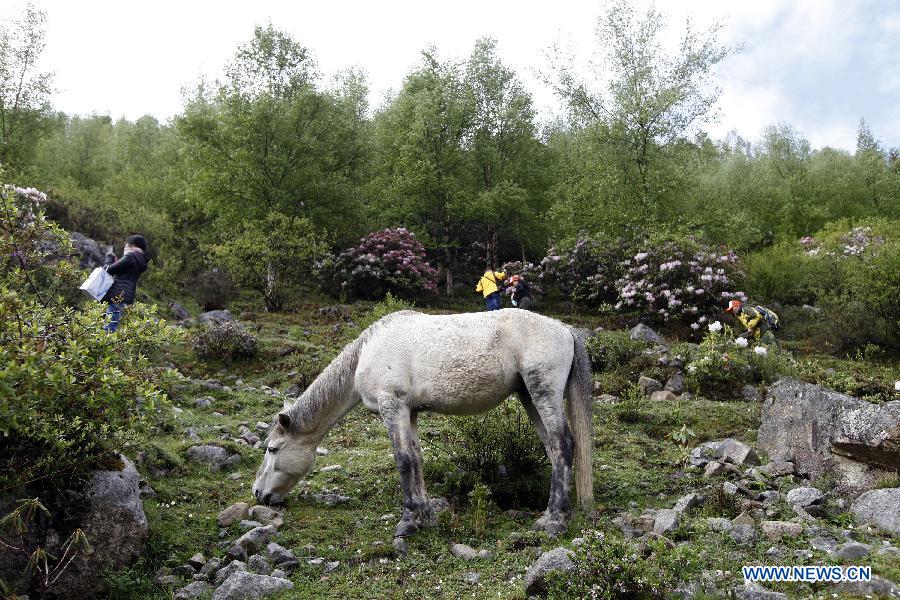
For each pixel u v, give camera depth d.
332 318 15.72
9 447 3.98
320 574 4.33
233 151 18.88
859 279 13.77
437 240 24.47
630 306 16.77
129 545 4.28
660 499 5.52
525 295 15.19
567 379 5.26
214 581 4.22
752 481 5.66
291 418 5.50
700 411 8.35
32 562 3.70
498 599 3.79
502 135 24.23
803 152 37.53
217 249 16.59
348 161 22.30
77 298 8.59
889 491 4.67
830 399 5.88
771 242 28.92
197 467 6.22
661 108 18.48
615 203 18.84
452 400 5.14
